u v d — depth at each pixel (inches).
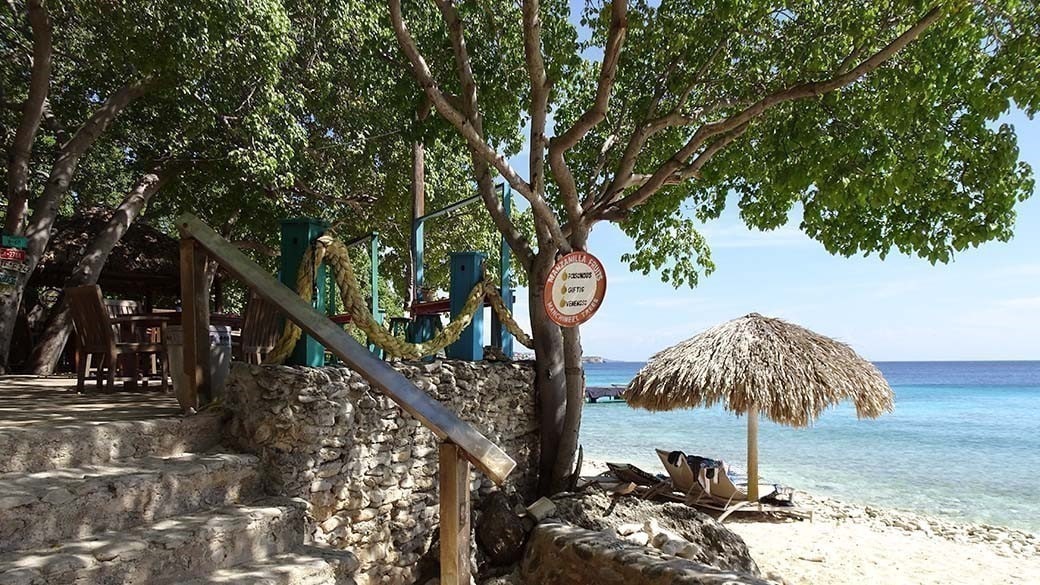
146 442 156.2
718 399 350.3
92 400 214.7
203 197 544.7
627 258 372.8
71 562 111.0
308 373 178.4
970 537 385.7
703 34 286.4
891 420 1289.4
